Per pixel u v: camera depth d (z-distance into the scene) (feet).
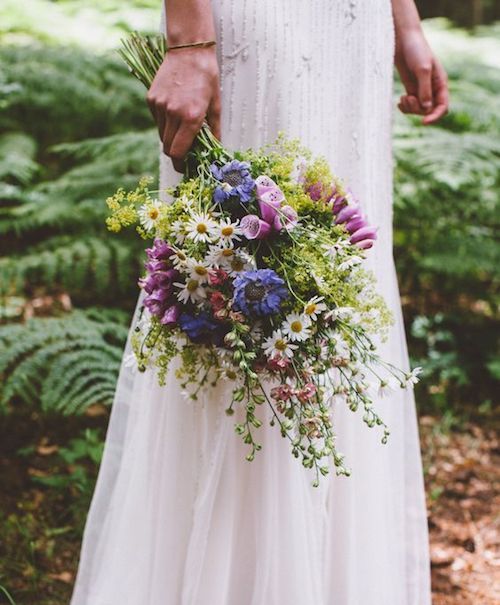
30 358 7.21
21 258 8.80
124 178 9.48
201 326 3.76
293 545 4.37
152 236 3.95
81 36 14.23
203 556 4.40
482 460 8.39
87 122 12.26
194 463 4.50
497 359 9.98
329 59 4.47
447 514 7.29
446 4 28.55
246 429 4.37
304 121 4.37
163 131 4.09
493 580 6.30
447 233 11.09
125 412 5.07
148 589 4.60
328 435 3.73
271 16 4.20
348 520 4.72
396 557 5.01
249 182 3.74
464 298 12.03
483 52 17.35
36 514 6.73
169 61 4.02
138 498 4.69
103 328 7.77
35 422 8.21
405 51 5.40
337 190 4.08
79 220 9.32
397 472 5.08
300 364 3.76
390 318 4.55
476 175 10.57
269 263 3.75
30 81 11.28
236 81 4.25
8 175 11.20
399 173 10.44
